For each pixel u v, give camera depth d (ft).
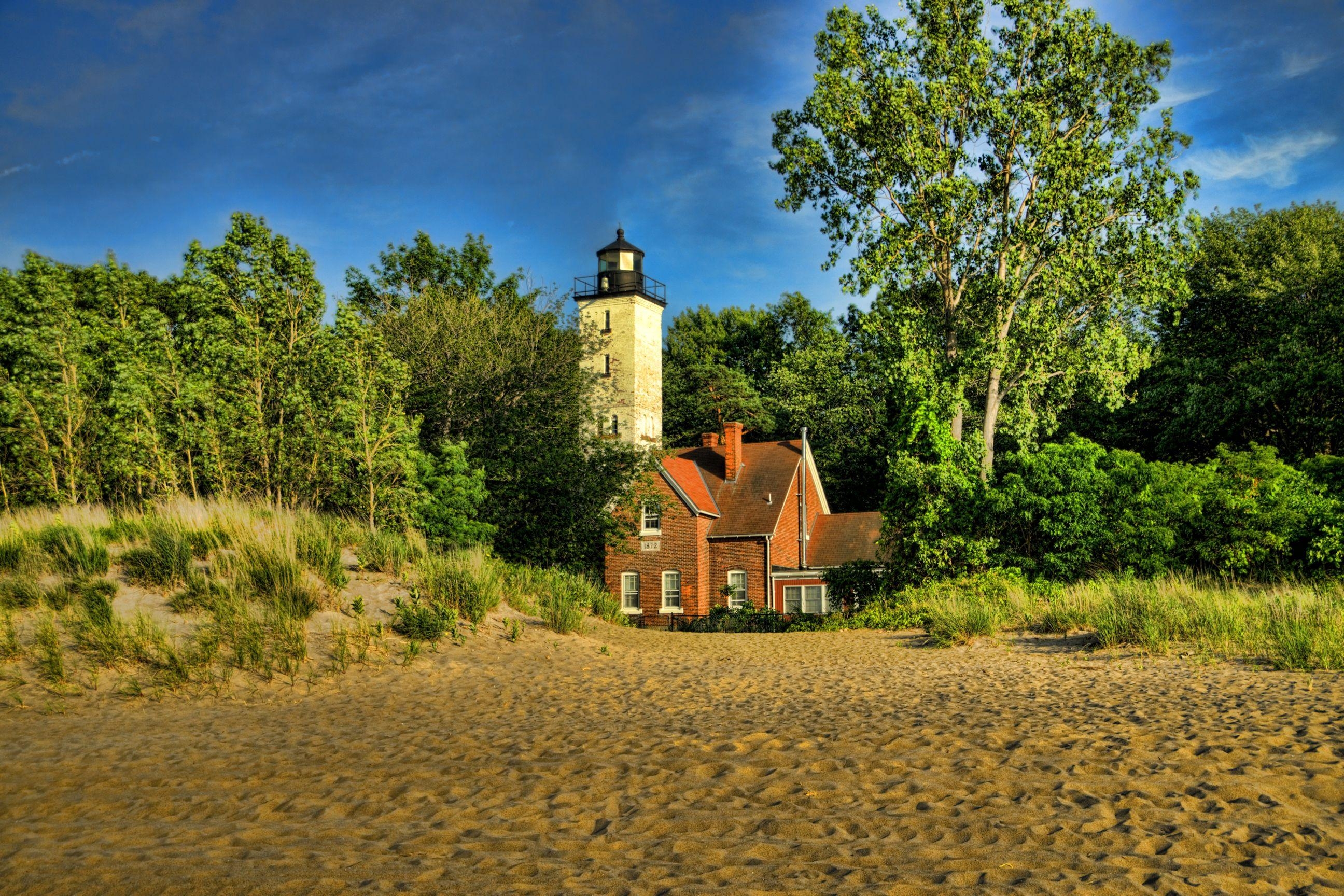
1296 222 126.00
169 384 71.26
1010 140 90.48
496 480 91.30
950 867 13.41
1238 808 16.02
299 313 77.30
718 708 30.22
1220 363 113.39
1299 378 99.25
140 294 102.63
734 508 123.24
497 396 95.14
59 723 28.96
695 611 116.88
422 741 25.27
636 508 95.45
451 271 135.23
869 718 26.76
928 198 90.12
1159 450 115.24
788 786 18.63
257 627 39.93
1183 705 27.02
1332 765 18.61
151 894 12.78
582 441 94.68
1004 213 93.30
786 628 81.71
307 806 18.21
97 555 44.62
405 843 15.44
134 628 38.22
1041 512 74.43
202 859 14.55
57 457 73.20
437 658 41.65
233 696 33.81
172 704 32.53
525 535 90.17
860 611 82.12
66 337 76.79
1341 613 43.27
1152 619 46.24
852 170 95.09
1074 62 89.25
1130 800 16.62
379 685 36.50
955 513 80.07
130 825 16.92
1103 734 22.80
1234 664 36.40
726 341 206.39
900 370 90.89
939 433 83.71
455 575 51.85
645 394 141.28
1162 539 70.79
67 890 12.98
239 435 70.54
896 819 16.02
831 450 159.33
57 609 40.24
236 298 75.72
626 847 15.01
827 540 124.26
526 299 102.53
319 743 25.27
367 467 72.13
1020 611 58.80
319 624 43.62
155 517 52.70
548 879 13.33
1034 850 14.11
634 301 139.54
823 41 94.32
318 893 12.75
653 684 37.04
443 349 94.17
